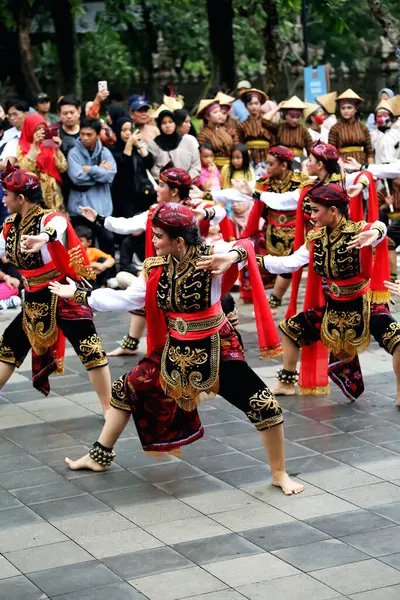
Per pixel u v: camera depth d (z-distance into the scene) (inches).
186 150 917.8
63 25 1453.0
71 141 895.7
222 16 1422.2
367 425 509.4
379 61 2100.1
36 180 494.3
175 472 454.9
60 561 366.0
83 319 510.0
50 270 498.9
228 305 505.4
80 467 459.5
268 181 680.4
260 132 1019.3
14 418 539.5
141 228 529.0
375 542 372.8
